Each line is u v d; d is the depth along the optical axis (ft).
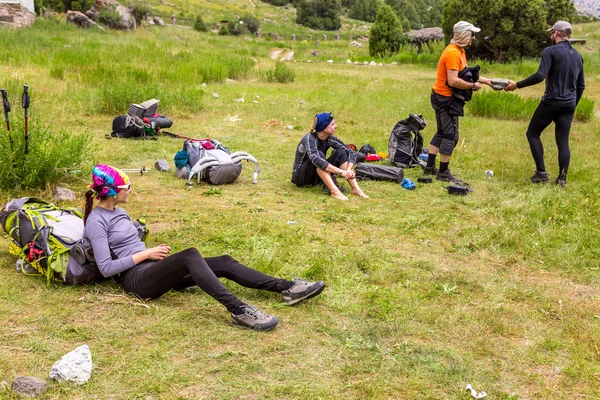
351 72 88.89
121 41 93.20
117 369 11.02
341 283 15.52
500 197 24.32
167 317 13.00
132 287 13.61
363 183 26.27
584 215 21.91
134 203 21.71
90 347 11.75
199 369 11.21
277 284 13.92
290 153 31.83
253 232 18.93
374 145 34.32
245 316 12.78
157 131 34.22
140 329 12.42
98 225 13.60
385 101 52.75
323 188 24.73
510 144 35.96
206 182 25.21
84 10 129.80
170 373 10.96
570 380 11.57
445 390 11.04
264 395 10.53
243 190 24.43
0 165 20.99
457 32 25.86
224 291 12.80
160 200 22.31
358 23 327.06
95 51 69.15
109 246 13.83
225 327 12.85
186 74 59.41
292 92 58.29
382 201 23.62
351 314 13.84
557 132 26.27
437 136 27.43
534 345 12.74
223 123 39.83
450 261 17.63
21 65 57.47
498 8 100.94
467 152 33.30
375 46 131.64
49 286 14.11
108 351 11.64
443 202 23.70
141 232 15.10
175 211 20.98
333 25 298.97
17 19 97.76
